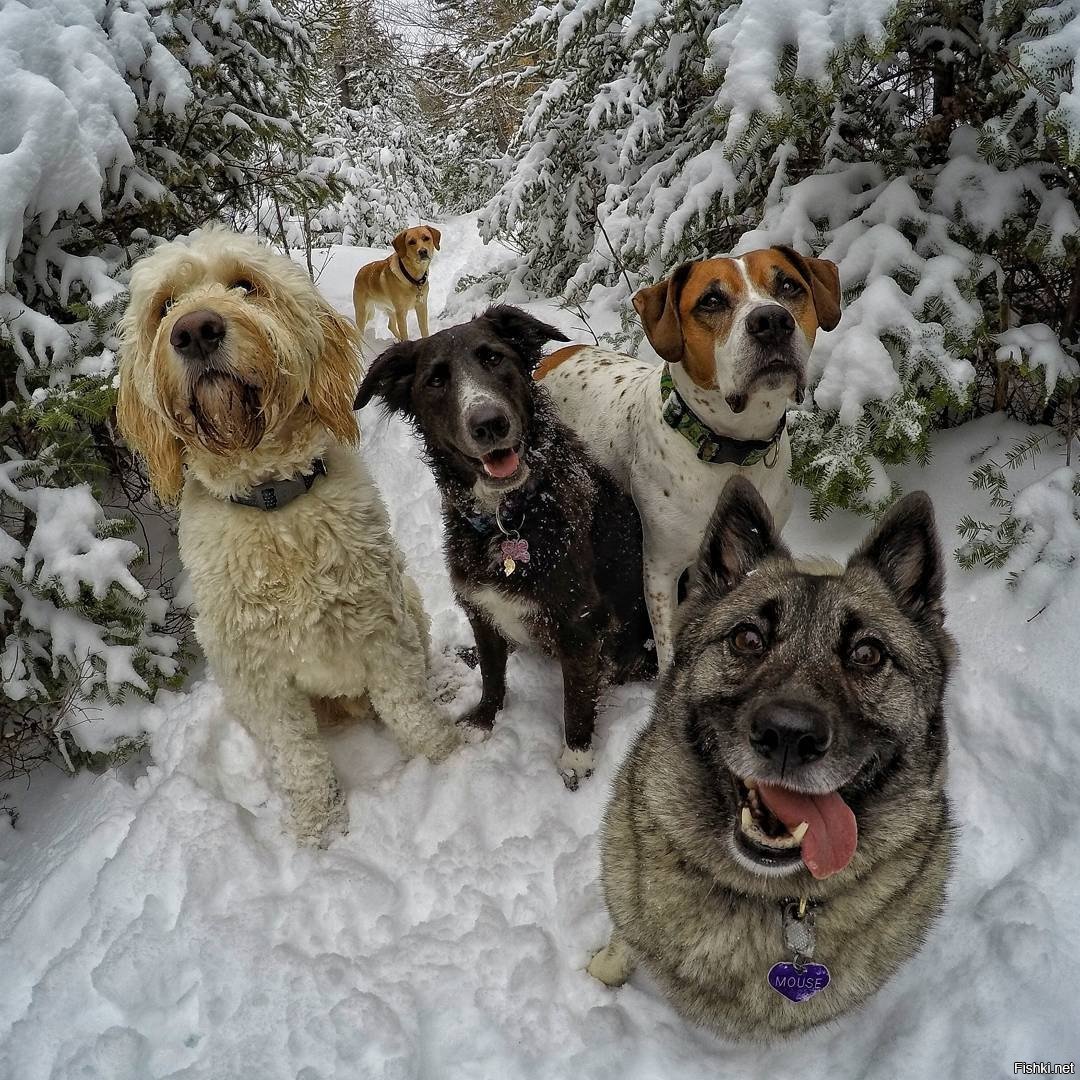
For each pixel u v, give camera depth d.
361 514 0.71
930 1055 0.51
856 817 0.47
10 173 0.73
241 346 0.59
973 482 0.85
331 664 0.72
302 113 1.54
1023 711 0.73
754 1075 0.52
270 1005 0.56
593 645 0.74
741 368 0.69
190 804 0.70
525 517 0.70
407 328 2.17
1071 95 0.68
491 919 0.62
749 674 0.48
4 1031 0.56
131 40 0.88
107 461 0.95
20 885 0.68
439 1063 0.53
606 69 1.56
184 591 0.89
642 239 1.25
